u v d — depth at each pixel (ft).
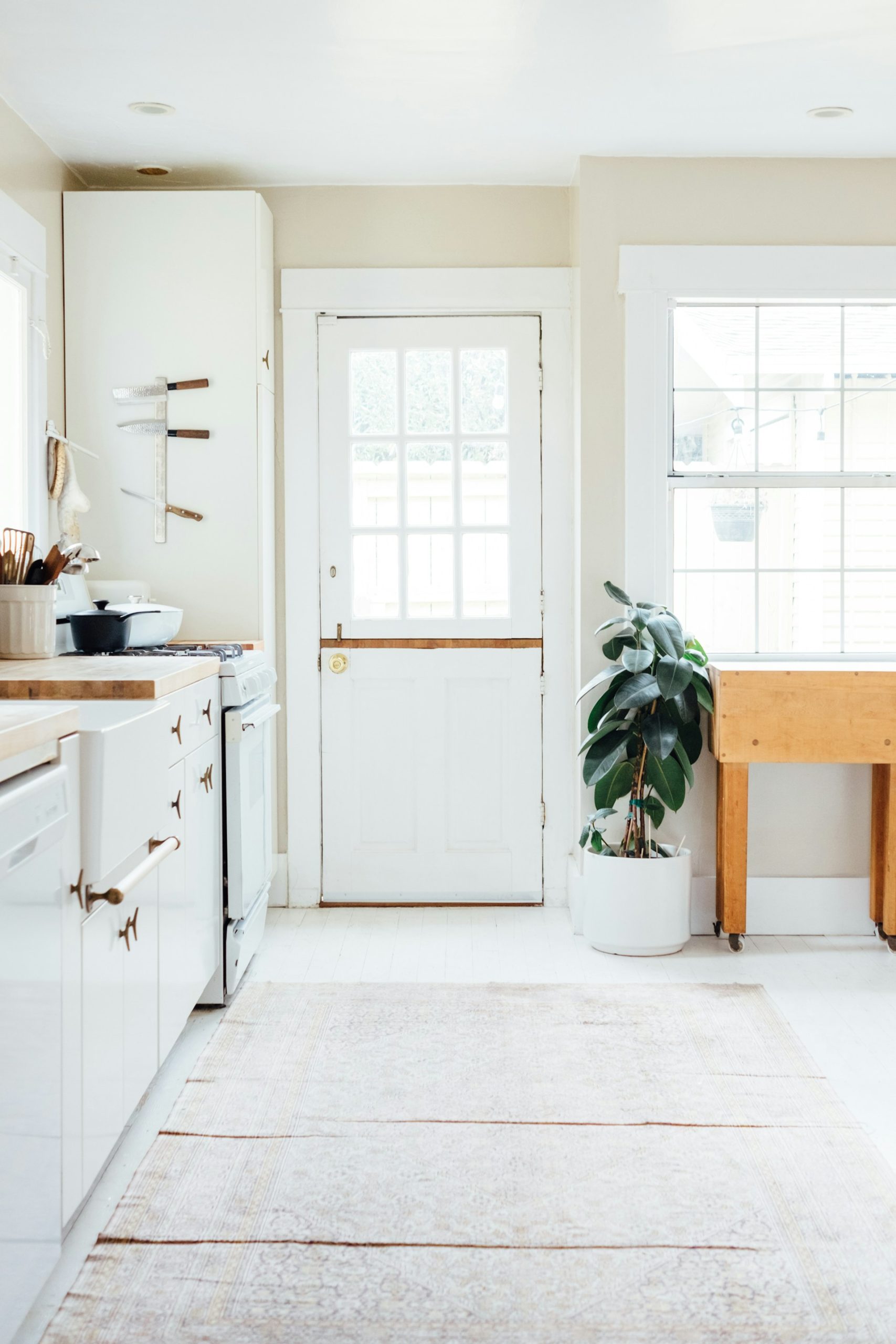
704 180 12.24
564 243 13.17
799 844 12.67
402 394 13.29
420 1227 6.57
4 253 10.31
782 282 12.30
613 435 12.43
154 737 7.40
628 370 12.32
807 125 11.34
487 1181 7.09
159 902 7.73
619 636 12.05
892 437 16.28
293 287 13.15
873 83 10.32
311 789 13.52
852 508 14.60
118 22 8.93
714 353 12.98
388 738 13.52
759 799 12.60
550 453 13.28
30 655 9.21
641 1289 5.99
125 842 6.64
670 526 12.51
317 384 13.29
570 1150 7.51
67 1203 5.84
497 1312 5.79
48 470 11.28
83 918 6.09
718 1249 6.36
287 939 12.30
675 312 12.72
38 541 11.00
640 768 11.81
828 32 9.25
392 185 13.08
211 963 9.69
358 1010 10.09
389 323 13.26
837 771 12.60
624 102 10.71
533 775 13.51
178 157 12.09
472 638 13.43
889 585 14.65
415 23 9.01
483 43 9.41
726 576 19.42
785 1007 10.25
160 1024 7.81
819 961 11.63
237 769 10.03
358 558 13.47
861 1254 6.32
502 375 13.33
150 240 12.24
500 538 13.43
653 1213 6.74
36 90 10.28
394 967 11.34
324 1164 7.32
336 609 13.44
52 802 5.43
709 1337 5.60
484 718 13.51
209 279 12.27
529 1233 6.51
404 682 13.50
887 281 12.34
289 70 9.90
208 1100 8.24
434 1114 8.03
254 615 12.51
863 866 12.72
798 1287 6.01
